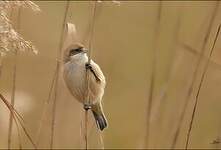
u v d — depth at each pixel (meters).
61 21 12.12
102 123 7.57
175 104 10.09
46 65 11.41
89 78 7.21
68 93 10.16
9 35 6.17
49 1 12.63
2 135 9.33
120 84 12.09
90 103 7.36
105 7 12.82
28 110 10.05
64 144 10.05
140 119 11.45
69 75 7.29
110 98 11.89
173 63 10.11
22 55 11.17
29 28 11.66
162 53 12.29
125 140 11.26
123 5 12.89
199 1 12.39
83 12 12.32
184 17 12.28
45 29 11.83
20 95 9.44
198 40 9.76
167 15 12.43
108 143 11.16
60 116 10.05
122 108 11.79
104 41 12.48
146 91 11.76
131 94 11.97
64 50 7.44
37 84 11.16
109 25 12.78
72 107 10.27
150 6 12.90
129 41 12.63
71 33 7.39
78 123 10.29
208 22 9.73
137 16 12.92
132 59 12.39
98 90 7.32
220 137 8.06
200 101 10.91
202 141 10.47
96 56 12.20
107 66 12.14
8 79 10.50
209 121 10.78
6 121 9.23
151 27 12.81
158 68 12.11
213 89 10.79
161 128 9.72
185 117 9.95
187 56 10.37
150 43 12.66
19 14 7.90
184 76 10.28
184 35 12.00
